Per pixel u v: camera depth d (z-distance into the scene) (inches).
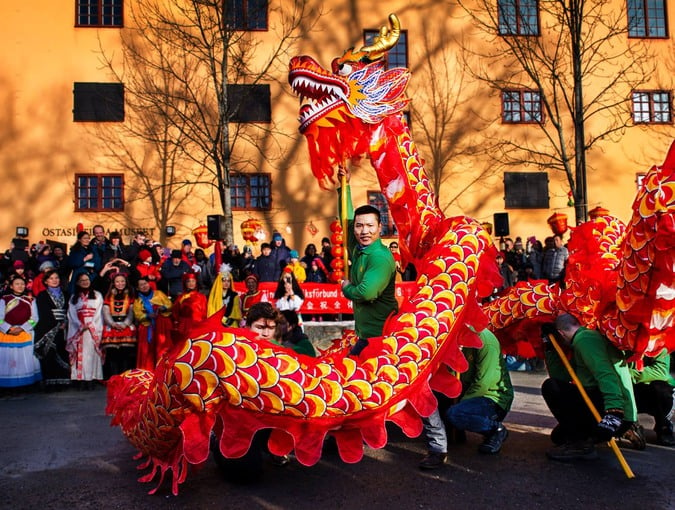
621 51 720.3
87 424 241.0
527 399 280.2
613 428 158.1
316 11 700.0
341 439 143.3
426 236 186.2
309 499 148.2
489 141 706.2
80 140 664.4
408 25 708.0
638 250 155.6
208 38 680.4
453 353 157.2
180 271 434.6
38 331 329.7
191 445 130.8
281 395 130.1
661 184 149.9
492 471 167.2
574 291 191.6
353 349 165.8
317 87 177.3
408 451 191.0
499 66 711.7
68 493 154.5
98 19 675.4
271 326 169.0
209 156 665.6
